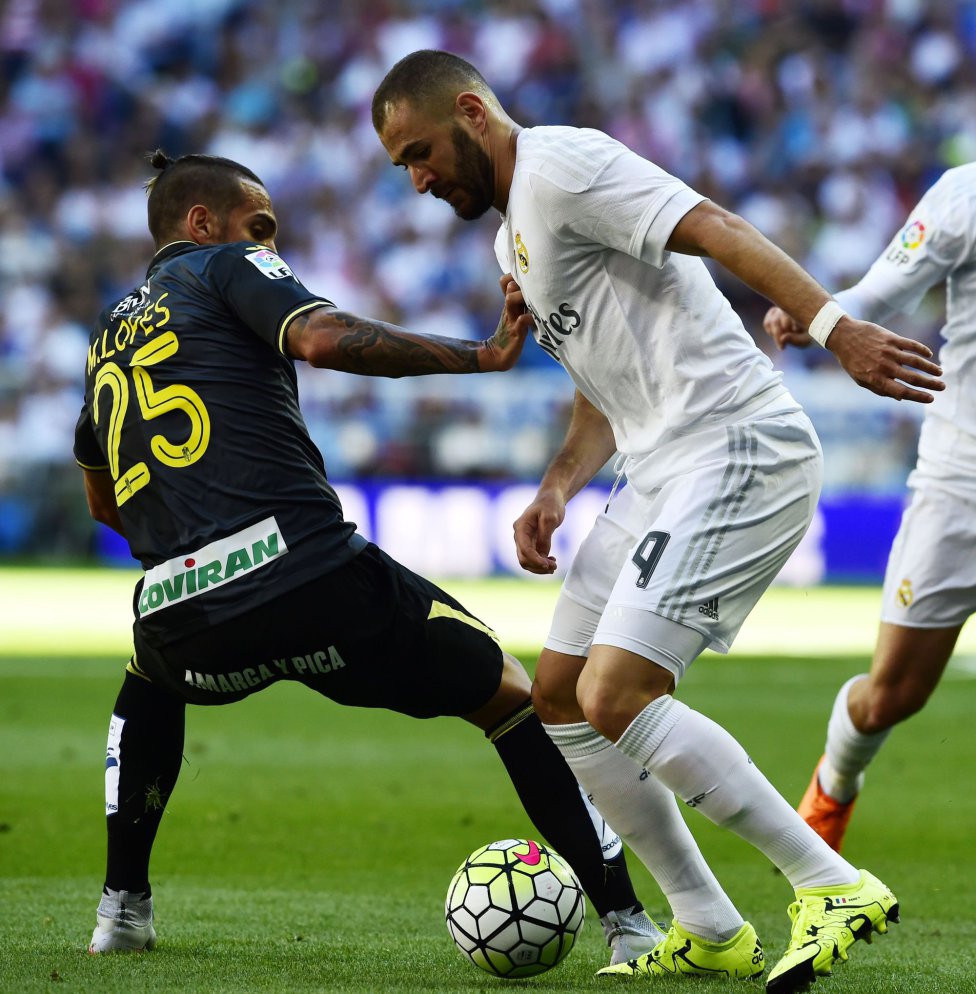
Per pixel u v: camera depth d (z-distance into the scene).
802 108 84.12
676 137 82.94
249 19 89.00
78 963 12.67
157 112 84.56
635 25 87.06
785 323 16.67
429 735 31.73
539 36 86.25
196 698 13.16
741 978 12.73
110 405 13.20
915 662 17.27
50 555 69.00
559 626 13.31
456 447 65.94
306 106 86.31
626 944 13.38
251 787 24.61
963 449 17.22
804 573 64.75
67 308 76.00
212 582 12.59
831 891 11.66
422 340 12.41
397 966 12.98
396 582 13.04
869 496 64.00
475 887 12.58
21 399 70.06
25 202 80.38
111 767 13.47
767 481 12.32
